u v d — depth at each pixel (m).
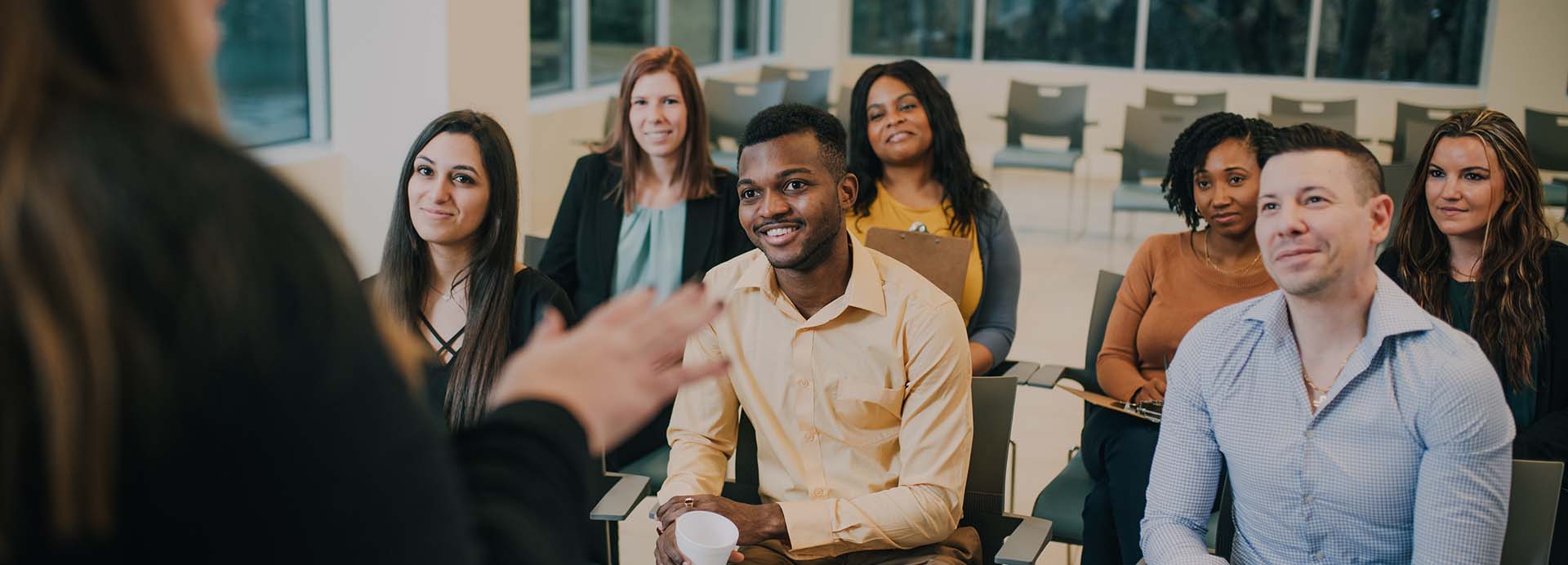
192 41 0.49
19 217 0.42
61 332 0.42
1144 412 2.48
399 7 4.68
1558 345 2.30
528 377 0.60
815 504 2.01
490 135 2.20
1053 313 5.61
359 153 4.86
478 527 0.53
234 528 0.45
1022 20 10.06
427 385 2.19
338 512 0.46
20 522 0.43
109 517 0.44
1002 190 8.95
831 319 2.07
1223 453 1.90
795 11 10.15
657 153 3.12
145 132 0.45
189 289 0.43
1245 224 2.66
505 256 2.22
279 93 4.75
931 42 10.29
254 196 0.46
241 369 0.44
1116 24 9.87
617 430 0.61
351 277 0.49
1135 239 7.45
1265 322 1.80
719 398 2.20
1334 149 1.67
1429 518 1.67
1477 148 2.29
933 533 2.02
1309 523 1.79
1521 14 8.79
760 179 1.99
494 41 4.96
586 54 7.41
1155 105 7.90
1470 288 2.37
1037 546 1.99
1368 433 1.72
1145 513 1.98
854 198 2.09
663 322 0.62
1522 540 1.77
